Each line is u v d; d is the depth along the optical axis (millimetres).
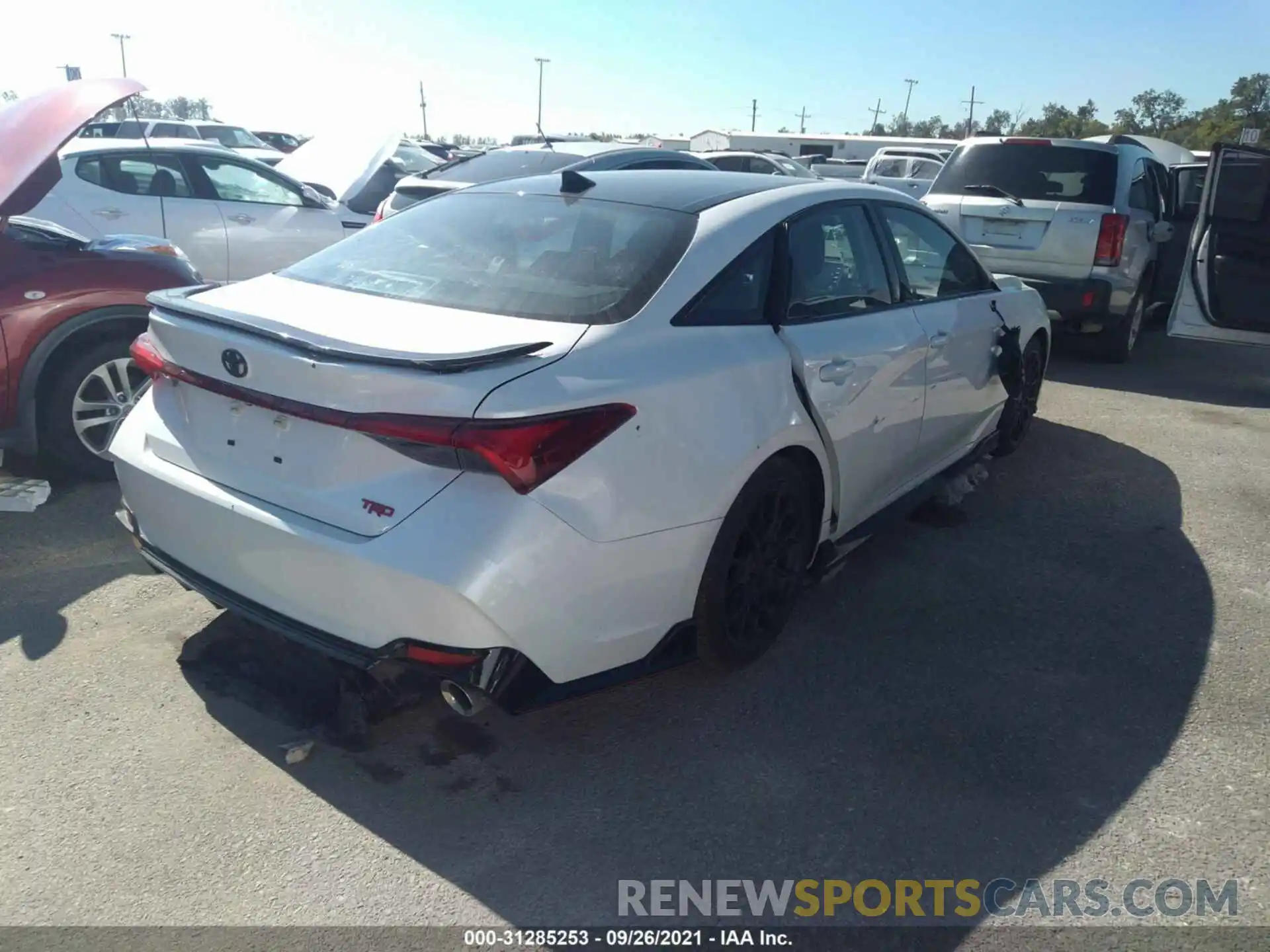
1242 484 5348
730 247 3121
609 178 3621
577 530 2445
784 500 3234
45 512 4449
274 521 2523
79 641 3377
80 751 2824
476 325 2721
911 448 4016
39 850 2461
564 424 2404
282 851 2486
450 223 3439
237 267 8086
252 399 2584
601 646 2629
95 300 4508
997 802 2729
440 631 2350
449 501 2357
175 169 7836
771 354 3076
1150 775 2855
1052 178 7953
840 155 39781
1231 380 8055
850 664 3420
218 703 3062
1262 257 6578
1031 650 3547
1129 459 5754
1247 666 3465
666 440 2656
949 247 4512
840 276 3600
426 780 2770
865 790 2766
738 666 3207
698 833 2588
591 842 2549
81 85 4102
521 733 2988
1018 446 5758
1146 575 4184
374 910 2311
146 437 2963
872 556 4324
